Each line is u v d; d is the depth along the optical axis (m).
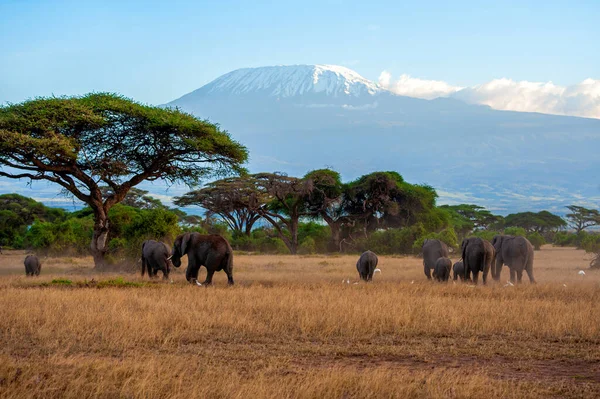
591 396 9.94
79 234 53.00
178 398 9.43
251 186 76.50
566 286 23.95
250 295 19.94
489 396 9.66
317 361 12.09
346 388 10.02
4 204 84.38
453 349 13.05
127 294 20.14
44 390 9.73
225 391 9.59
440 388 9.99
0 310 16.06
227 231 79.31
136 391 9.65
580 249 72.19
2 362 10.99
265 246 76.50
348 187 78.88
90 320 14.80
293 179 74.31
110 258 36.22
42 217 86.19
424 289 22.84
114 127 36.88
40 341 13.29
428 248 29.17
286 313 16.31
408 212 78.62
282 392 9.60
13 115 33.81
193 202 78.62
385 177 76.44
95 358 11.72
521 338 14.15
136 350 12.58
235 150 38.66
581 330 14.66
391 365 11.85
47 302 17.67
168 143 37.34
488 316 16.03
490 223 117.81
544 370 11.62
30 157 33.84
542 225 115.19
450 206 120.06
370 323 15.03
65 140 33.47
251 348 12.99
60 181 36.16
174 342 13.44
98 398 9.62
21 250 69.94
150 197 89.25
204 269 33.22
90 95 37.94
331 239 78.56
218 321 15.15
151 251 28.00
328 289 22.09
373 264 28.34
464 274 27.16
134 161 39.19
